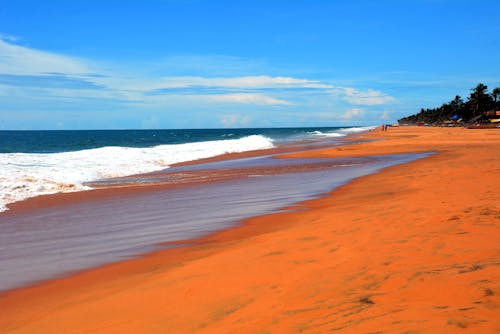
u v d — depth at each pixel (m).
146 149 40.88
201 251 7.09
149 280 5.52
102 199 13.86
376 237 6.60
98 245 8.06
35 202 13.40
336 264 5.36
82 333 3.97
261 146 49.38
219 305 4.33
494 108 126.44
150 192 15.20
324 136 90.44
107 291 5.26
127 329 3.95
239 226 9.09
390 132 89.31
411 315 3.52
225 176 19.89
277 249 6.45
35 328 4.21
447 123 139.38
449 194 10.45
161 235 8.66
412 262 5.14
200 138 112.38
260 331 3.59
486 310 3.48
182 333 3.76
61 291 5.49
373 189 13.34
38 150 61.25
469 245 5.68
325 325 3.54
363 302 4.00
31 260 7.14
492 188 10.93
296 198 12.68
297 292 4.48
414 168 18.94
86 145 76.81
